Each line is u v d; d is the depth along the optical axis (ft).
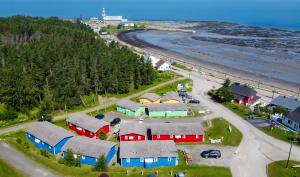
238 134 313.73
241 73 604.49
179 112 361.51
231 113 373.40
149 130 316.19
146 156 248.73
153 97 396.57
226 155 272.31
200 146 288.92
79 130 310.04
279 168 252.83
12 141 282.36
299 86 533.14
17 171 232.73
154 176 229.66
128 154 249.96
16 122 332.19
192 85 491.72
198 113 370.94
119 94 431.84
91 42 638.53
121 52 558.15
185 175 235.40
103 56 495.82
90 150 254.06
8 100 344.49
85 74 421.59
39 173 231.71
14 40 643.86
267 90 498.28
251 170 249.14
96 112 366.22
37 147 279.90
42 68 410.72
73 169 239.50
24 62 424.05
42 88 386.32
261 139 304.71
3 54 501.15
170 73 556.92
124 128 300.61
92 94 422.82
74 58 451.12
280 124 346.33
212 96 437.58
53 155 265.34
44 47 524.93
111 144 265.54
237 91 425.69
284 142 299.79
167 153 252.01
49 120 330.34
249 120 351.25
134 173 239.71
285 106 386.93
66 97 377.71
